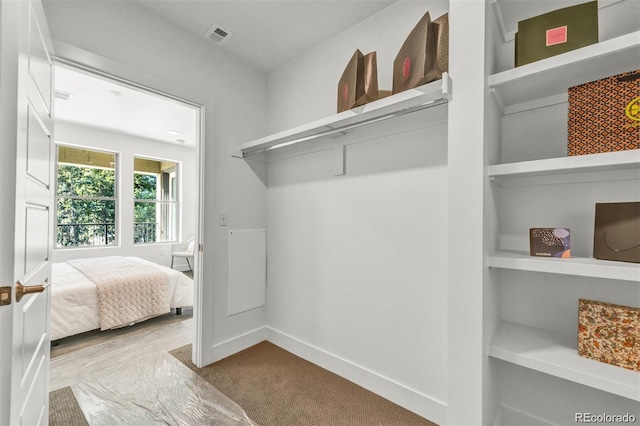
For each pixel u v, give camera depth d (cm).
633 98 91
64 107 378
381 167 180
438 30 136
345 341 198
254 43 218
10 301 72
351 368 192
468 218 112
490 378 118
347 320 197
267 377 196
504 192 138
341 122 170
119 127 466
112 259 389
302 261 229
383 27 182
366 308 187
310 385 187
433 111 156
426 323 159
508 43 136
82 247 478
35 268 102
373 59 152
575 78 109
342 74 187
